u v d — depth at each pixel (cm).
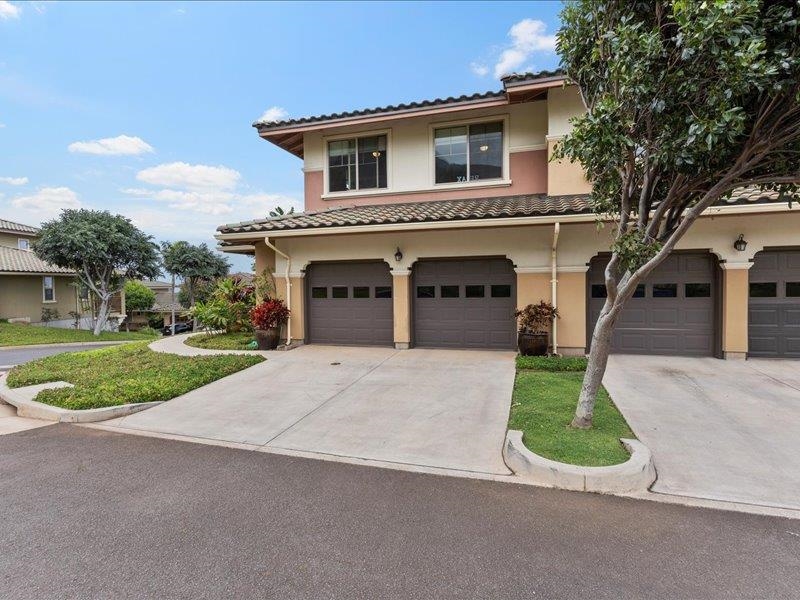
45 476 424
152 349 1120
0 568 284
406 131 1209
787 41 352
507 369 807
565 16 482
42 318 2520
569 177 1040
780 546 298
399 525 329
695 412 561
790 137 377
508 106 1129
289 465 443
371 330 1089
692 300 908
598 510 347
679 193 440
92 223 2203
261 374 818
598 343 487
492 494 376
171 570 281
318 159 1280
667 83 384
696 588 258
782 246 841
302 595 256
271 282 1161
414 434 516
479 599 251
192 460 460
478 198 1146
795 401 602
